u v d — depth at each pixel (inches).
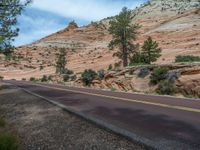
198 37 4121.6
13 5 860.6
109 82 1387.8
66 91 1008.2
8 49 967.0
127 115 435.8
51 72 4630.9
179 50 3440.0
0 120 446.0
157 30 5413.4
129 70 1327.5
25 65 5861.2
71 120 422.6
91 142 300.0
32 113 530.6
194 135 295.0
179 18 5940.0
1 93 1088.8
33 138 346.3
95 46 6722.4
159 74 1125.1
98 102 625.0
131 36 2402.8
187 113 426.6
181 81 1028.5
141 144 272.1
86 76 1574.8
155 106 521.3
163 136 297.0
